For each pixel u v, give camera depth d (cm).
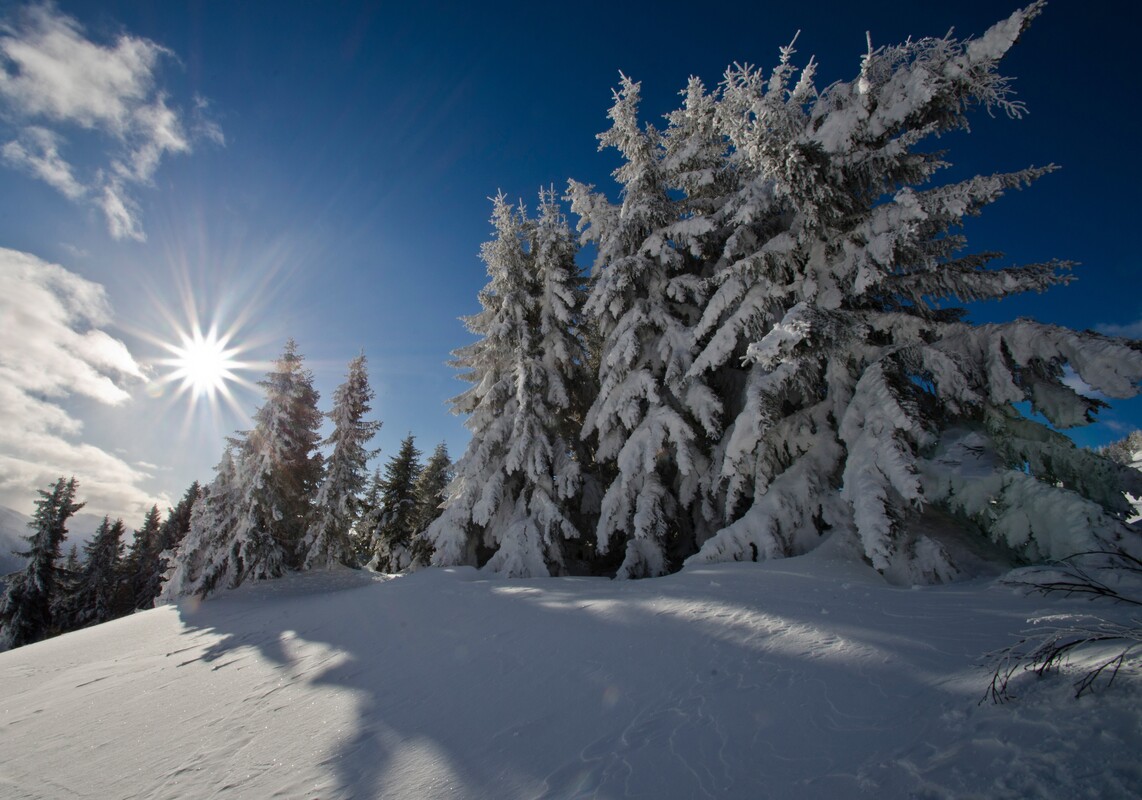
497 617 796
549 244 1786
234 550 2128
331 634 977
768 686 370
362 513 2733
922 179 975
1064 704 243
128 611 4266
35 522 3328
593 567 1733
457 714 466
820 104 1055
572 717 403
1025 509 656
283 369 2523
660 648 501
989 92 802
